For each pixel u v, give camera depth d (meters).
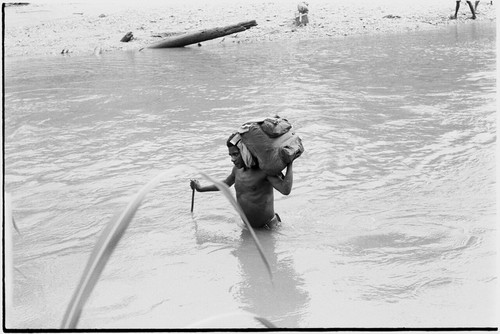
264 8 25.44
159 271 5.20
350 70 14.44
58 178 7.68
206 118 10.31
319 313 4.41
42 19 24.84
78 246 5.79
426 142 8.43
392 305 4.50
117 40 21.22
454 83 12.30
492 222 5.88
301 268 5.15
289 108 10.65
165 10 25.42
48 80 14.69
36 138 9.55
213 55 18.30
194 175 7.57
